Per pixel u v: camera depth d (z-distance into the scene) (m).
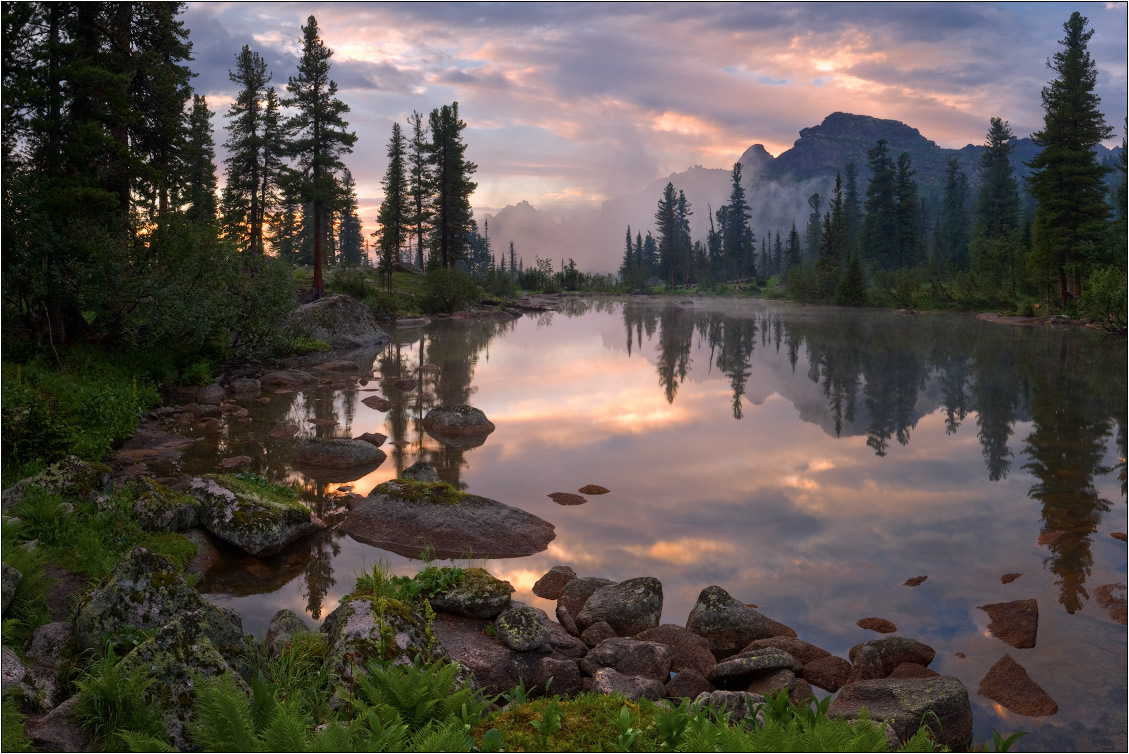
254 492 11.48
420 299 64.19
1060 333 44.84
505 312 67.94
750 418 20.92
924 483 14.23
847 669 7.14
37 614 7.13
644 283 142.75
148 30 27.75
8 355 19.97
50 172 22.48
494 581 8.36
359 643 6.16
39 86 21.77
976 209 116.25
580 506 12.80
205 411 20.19
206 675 5.43
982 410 21.33
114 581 6.65
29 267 20.88
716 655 7.93
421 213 93.69
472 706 5.18
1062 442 17.39
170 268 24.02
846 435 18.70
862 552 10.59
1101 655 7.48
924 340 41.66
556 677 6.78
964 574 9.72
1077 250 55.75
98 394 17.00
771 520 12.07
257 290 28.06
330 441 15.61
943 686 6.37
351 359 33.41
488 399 23.75
